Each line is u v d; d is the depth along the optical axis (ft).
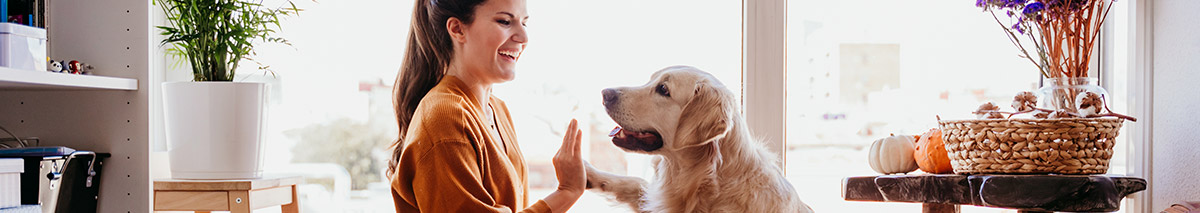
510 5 4.34
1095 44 6.83
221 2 6.07
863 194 5.63
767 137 6.54
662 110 5.00
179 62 6.82
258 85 5.92
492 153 4.05
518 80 6.50
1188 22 6.00
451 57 4.35
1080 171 5.17
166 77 6.83
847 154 6.72
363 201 6.79
